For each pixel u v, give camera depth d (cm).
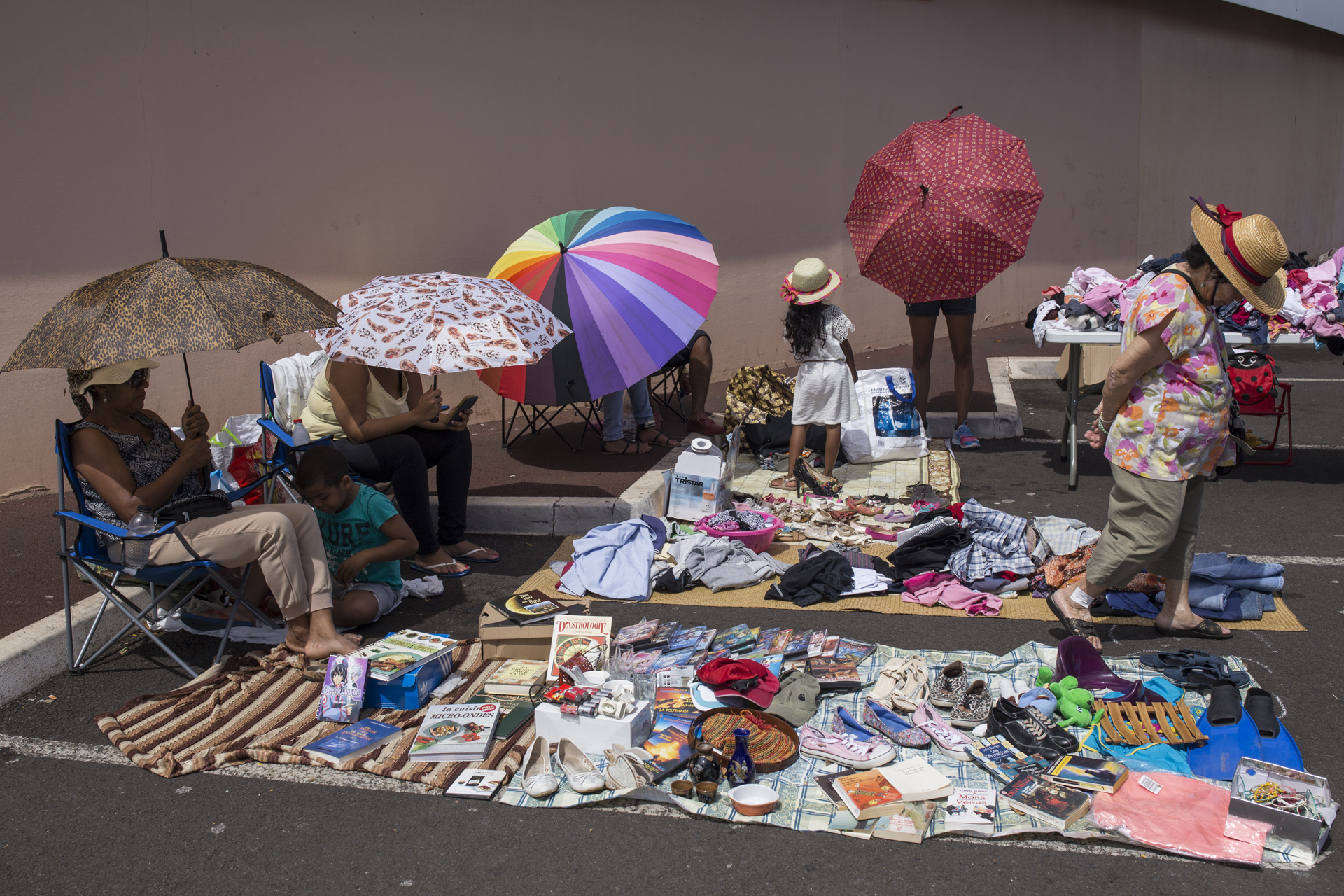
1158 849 291
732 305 1033
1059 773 320
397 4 750
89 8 605
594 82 886
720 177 1002
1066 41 1401
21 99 586
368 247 756
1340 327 592
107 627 448
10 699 394
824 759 339
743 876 287
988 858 292
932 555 509
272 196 699
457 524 548
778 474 714
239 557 405
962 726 360
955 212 665
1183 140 1698
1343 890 274
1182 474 399
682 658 419
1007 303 1402
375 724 368
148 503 395
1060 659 385
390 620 478
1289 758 321
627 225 655
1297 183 2127
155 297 377
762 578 519
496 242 838
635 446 742
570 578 511
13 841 309
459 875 290
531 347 459
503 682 393
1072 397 669
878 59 1139
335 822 316
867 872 287
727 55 988
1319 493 647
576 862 295
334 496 449
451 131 795
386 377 524
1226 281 381
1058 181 1435
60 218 608
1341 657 410
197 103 657
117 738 358
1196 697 378
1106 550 418
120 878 291
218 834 311
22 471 624
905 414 735
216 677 403
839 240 1137
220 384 694
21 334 605
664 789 323
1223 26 1753
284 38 693
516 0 821
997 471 723
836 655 416
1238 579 459
